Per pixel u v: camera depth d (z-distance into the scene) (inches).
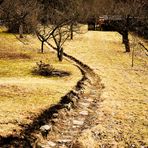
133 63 1852.9
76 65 1681.8
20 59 1740.9
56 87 1138.0
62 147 710.5
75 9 2357.3
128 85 1355.8
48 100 966.4
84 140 737.6
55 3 2645.2
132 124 876.6
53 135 765.9
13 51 1984.5
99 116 930.7
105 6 3432.6
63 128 820.6
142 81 1454.2
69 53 2004.2
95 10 3326.8
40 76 1357.0
